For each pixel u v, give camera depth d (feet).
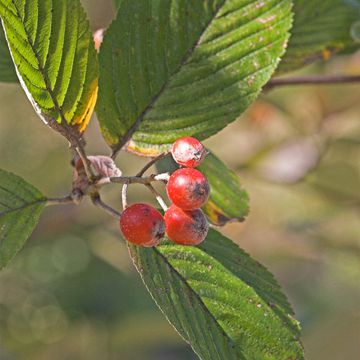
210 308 1.16
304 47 1.46
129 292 2.40
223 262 1.18
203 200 1.07
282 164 2.23
